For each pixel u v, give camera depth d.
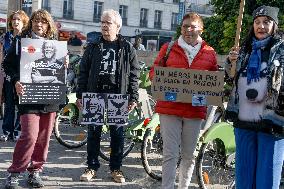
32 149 5.14
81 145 7.42
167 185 4.77
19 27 7.05
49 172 6.06
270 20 3.99
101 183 5.77
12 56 4.99
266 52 3.99
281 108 3.89
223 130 5.48
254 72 4.00
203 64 4.71
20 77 4.87
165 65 4.82
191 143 4.84
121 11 51.97
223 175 5.64
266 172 3.97
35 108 5.03
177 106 4.73
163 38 35.62
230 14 9.34
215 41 9.84
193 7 44.56
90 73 5.56
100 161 6.72
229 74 4.34
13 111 7.58
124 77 5.57
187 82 4.65
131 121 6.43
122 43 5.58
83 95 5.50
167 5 54.94
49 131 5.27
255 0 9.00
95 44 5.57
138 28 53.09
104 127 6.64
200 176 5.43
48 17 5.03
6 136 7.59
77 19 48.47
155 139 6.18
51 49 4.98
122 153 5.89
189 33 4.72
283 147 4.02
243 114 4.06
